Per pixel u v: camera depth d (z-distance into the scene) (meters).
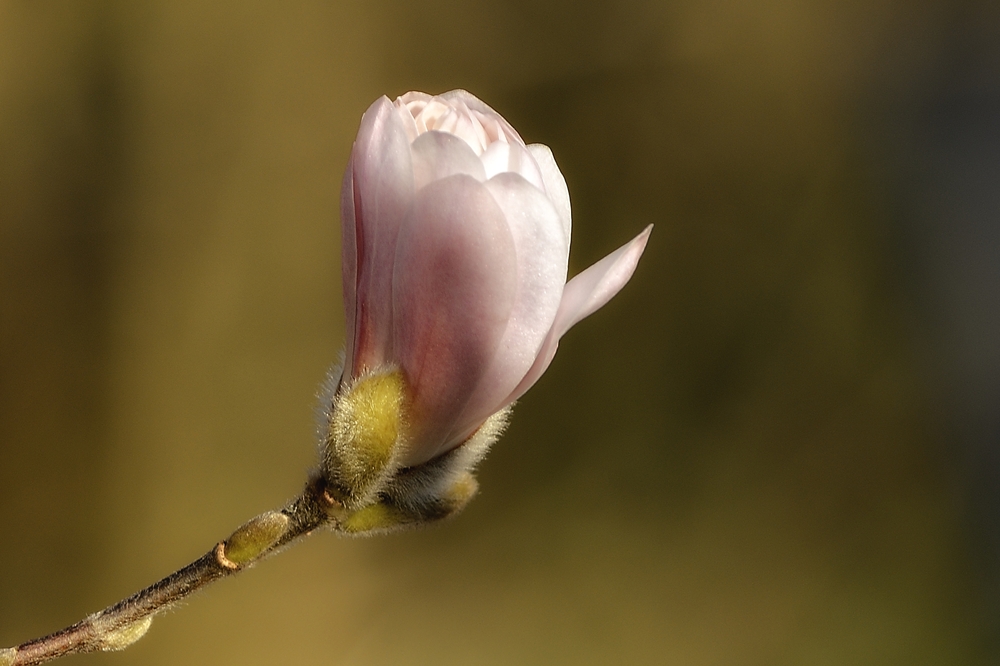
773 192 1.56
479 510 1.49
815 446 1.59
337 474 0.63
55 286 1.24
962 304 1.63
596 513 1.52
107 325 1.26
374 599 1.41
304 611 1.37
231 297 1.31
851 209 1.59
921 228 1.62
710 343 1.57
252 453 1.33
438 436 0.63
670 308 1.56
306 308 1.34
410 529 0.64
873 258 1.61
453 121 0.63
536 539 1.50
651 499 1.54
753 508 1.56
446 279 0.63
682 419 1.56
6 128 1.20
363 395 0.63
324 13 1.32
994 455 1.61
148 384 1.28
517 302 0.63
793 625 1.53
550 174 0.63
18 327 1.23
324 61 1.33
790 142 1.55
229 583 1.34
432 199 0.62
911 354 1.61
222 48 1.27
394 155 0.63
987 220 1.62
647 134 1.49
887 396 1.59
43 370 1.24
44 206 1.22
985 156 1.62
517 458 1.52
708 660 1.48
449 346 0.63
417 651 1.40
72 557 1.27
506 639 1.44
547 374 1.54
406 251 0.63
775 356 1.58
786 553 1.56
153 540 1.30
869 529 1.57
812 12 1.54
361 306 0.63
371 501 0.63
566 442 1.54
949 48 1.61
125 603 0.63
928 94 1.62
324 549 1.39
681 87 1.48
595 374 1.55
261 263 1.32
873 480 1.58
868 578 1.56
